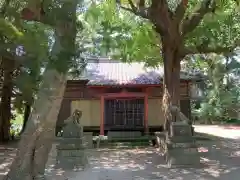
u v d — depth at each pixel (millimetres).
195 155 10812
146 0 15352
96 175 9609
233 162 11602
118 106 21234
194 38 14938
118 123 21094
